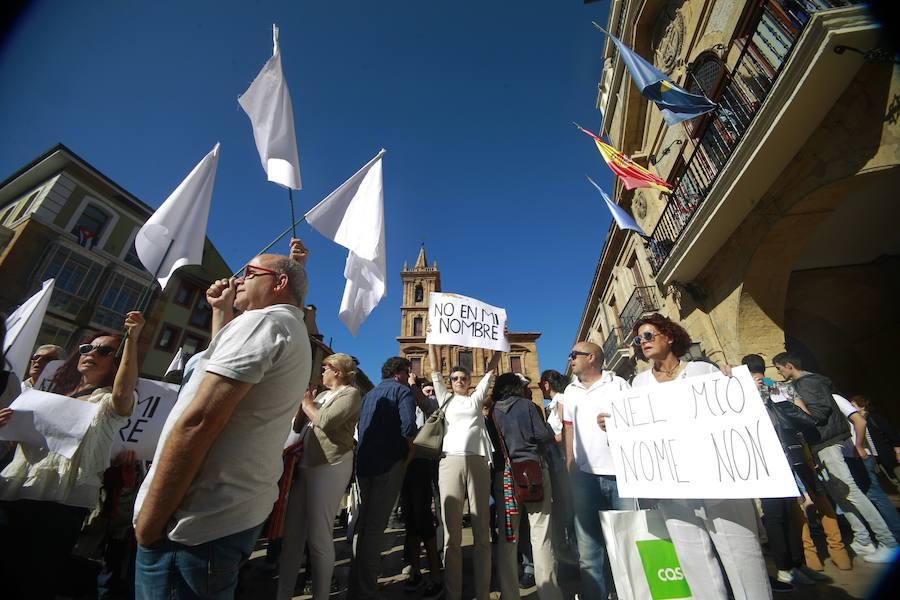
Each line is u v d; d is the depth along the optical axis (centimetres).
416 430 298
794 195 530
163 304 1875
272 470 127
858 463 376
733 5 645
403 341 3170
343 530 620
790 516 303
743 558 179
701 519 201
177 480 101
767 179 548
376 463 273
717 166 683
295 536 265
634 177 834
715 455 189
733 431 186
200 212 295
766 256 606
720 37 679
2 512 191
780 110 463
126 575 267
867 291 744
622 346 1157
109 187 1717
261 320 131
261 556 445
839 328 828
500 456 318
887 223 636
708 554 193
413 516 349
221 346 121
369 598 240
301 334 146
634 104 1066
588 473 273
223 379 110
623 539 209
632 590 197
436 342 376
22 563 187
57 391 275
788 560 292
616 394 235
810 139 493
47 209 1527
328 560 247
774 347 616
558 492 357
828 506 333
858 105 427
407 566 383
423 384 621
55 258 1522
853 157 443
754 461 176
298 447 317
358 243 324
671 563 206
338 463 265
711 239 671
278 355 130
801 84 429
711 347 721
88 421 215
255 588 341
